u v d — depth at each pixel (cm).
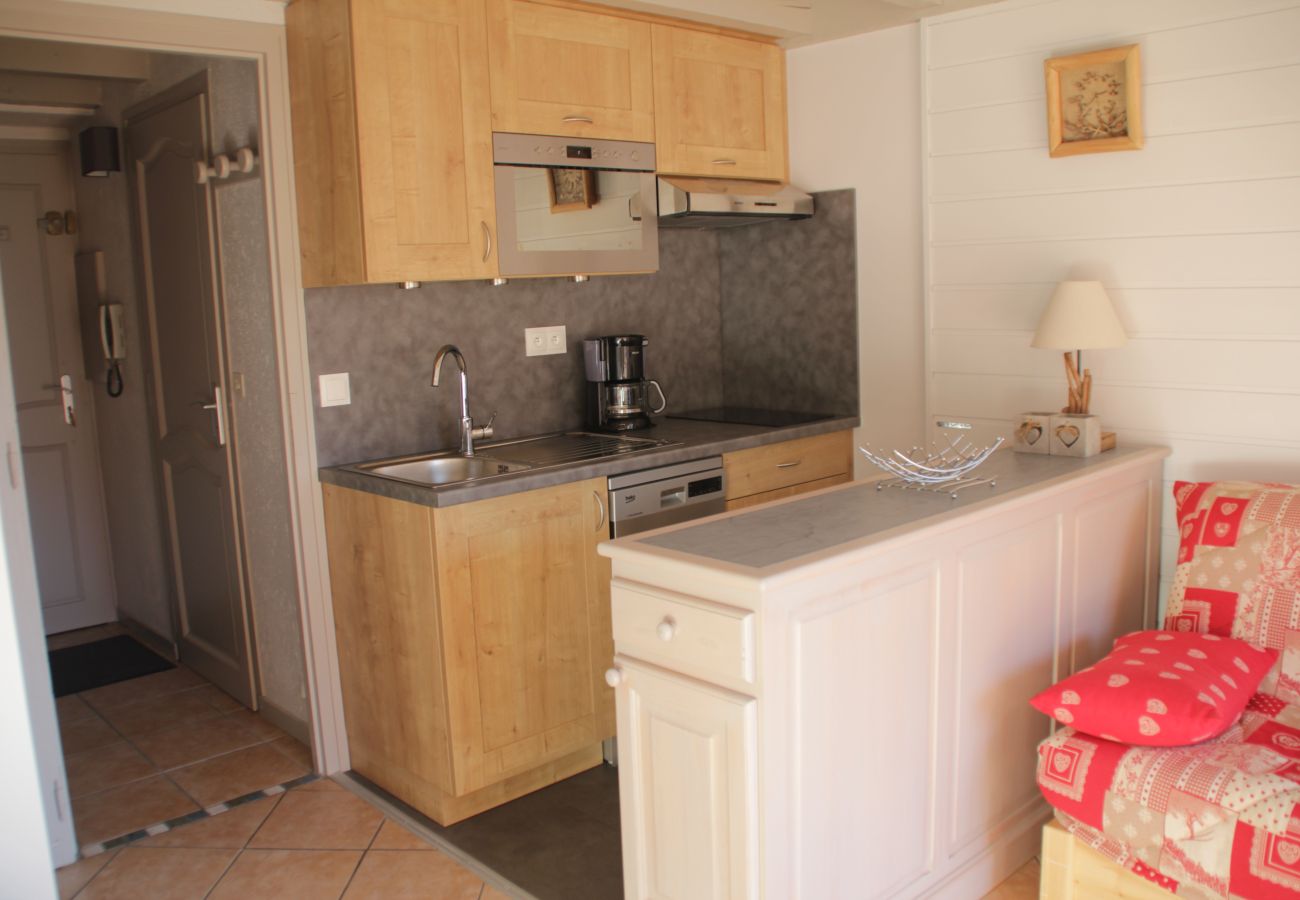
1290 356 289
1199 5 293
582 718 315
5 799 196
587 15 327
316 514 319
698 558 199
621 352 373
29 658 273
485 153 306
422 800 303
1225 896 195
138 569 463
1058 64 314
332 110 287
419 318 340
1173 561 316
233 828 298
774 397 425
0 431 266
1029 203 336
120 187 419
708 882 204
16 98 404
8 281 457
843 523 222
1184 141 301
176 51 284
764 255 419
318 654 324
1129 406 321
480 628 287
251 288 326
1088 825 216
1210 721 206
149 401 413
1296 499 254
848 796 209
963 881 243
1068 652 273
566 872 270
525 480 290
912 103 364
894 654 215
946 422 271
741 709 189
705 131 368
